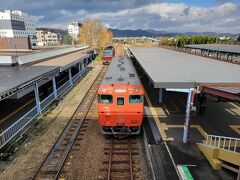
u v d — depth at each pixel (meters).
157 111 17.88
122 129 13.02
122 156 11.59
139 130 13.26
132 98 12.51
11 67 21.48
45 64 24.02
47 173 10.23
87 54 39.31
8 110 18.67
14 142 12.90
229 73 13.48
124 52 75.50
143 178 9.87
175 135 13.61
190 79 11.62
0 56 21.70
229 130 14.35
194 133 13.88
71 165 10.82
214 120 15.91
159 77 12.12
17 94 14.48
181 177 9.57
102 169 10.45
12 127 13.24
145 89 25.03
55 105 19.58
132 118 12.75
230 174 9.97
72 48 45.28
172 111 17.88
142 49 40.56
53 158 11.39
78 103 20.27
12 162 11.09
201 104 16.55
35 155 11.70
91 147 12.48
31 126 15.16
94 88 26.08
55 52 33.56
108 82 13.36
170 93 23.38
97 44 86.69
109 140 13.29
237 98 9.48
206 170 10.23
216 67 16.06
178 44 66.56
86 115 17.28
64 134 14.02
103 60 46.62
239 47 35.06
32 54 25.39
